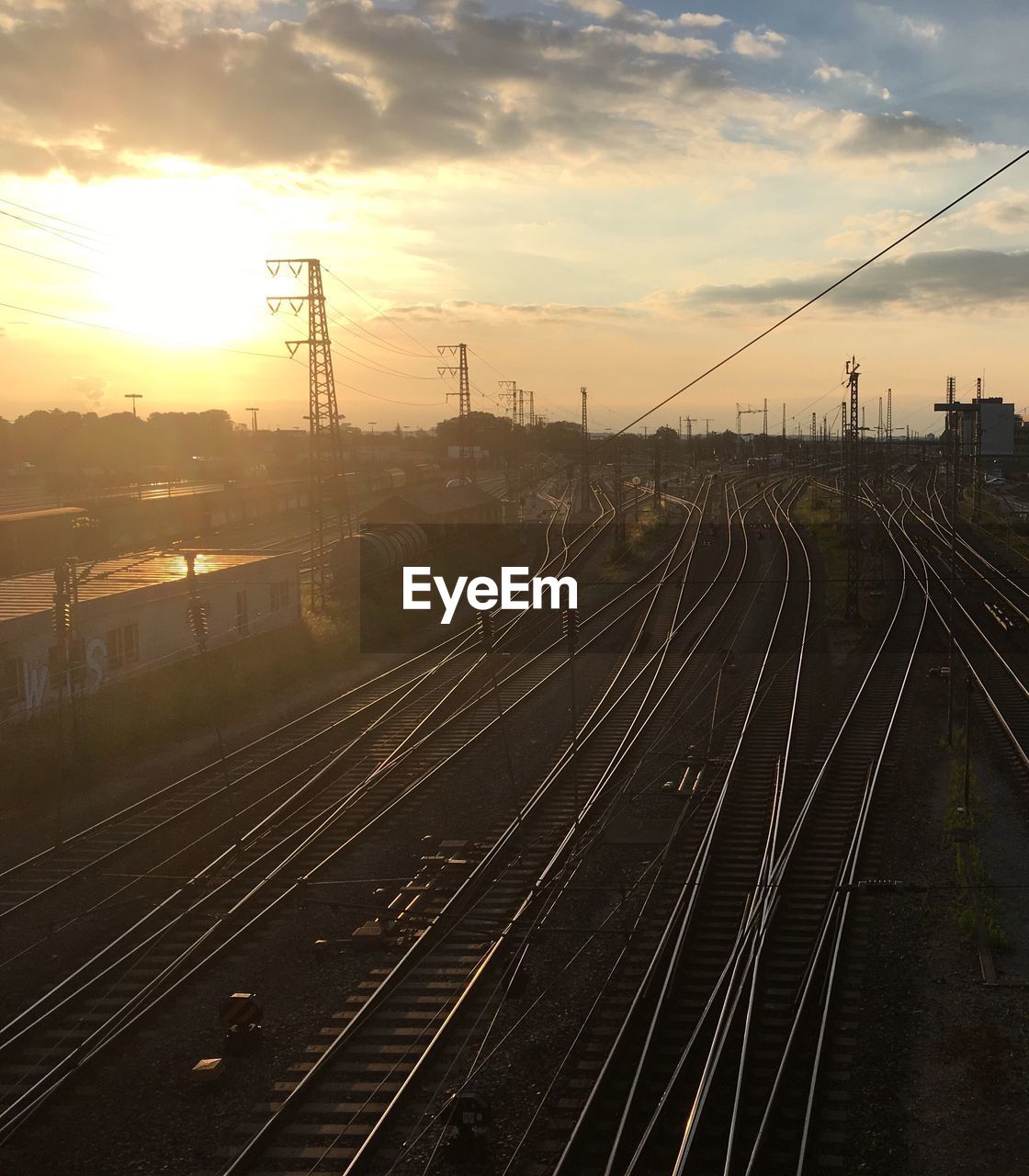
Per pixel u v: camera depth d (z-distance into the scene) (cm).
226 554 4119
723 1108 1173
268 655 3600
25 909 1709
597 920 1653
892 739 2639
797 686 3100
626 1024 1312
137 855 1933
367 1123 1161
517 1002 1410
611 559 6038
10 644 2667
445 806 2191
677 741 2636
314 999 1434
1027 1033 1347
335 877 1838
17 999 1442
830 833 2012
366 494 9275
